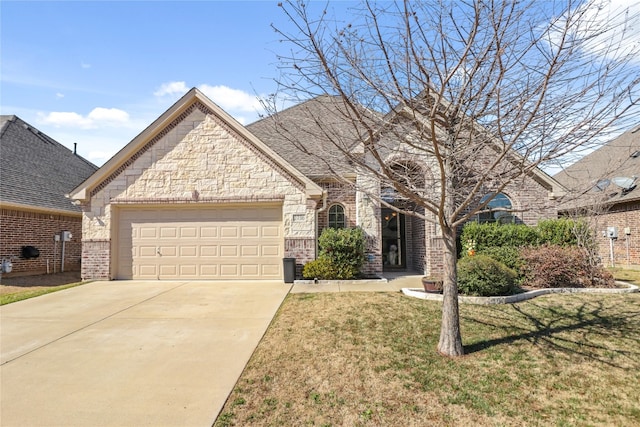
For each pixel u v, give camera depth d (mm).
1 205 12734
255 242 12289
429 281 9016
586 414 4059
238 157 12320
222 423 3846
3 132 16594
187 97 12414
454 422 3896
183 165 12422
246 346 5945
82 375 4938
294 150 14406
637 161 17047
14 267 13586
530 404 4250
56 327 7066
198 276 12305
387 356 5441
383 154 6730
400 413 4051
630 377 4895
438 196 6031
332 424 3842
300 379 4797
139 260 12469
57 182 17078
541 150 4406
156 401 4258
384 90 4785
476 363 5242
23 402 4234
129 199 12430
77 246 17094
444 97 5027
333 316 7301
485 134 4898
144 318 7617
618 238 16891
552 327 6664
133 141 12336
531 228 11914
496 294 8547
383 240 15250
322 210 12602
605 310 7629
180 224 12500
